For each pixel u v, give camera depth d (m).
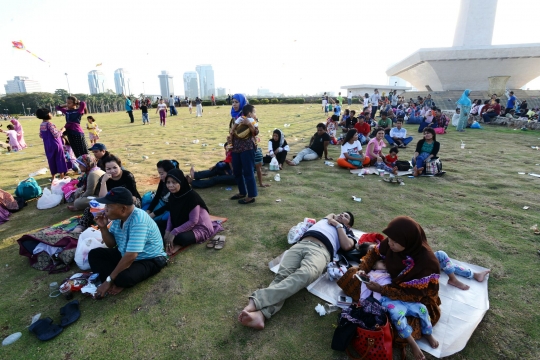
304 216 4.80
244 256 3.75
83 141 7.48
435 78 38.09
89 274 3.33
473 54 33.03
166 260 3.50
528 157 8.34
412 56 37.38
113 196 3.01
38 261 3.61
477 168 7.31
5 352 2.47
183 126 17.27
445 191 5.81
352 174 7.04
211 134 13.78
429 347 2.45
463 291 3.04
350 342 2.45
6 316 2.88
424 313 2.47
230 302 2.98
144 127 17.33
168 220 4.09
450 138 11.58
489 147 9.77
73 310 2.87
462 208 5.00
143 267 3.23
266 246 3.96
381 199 5.46
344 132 12.45
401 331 2.37
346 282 2.92
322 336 2.58
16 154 10.56
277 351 2.44
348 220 3.87
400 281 2.60
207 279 3.32
